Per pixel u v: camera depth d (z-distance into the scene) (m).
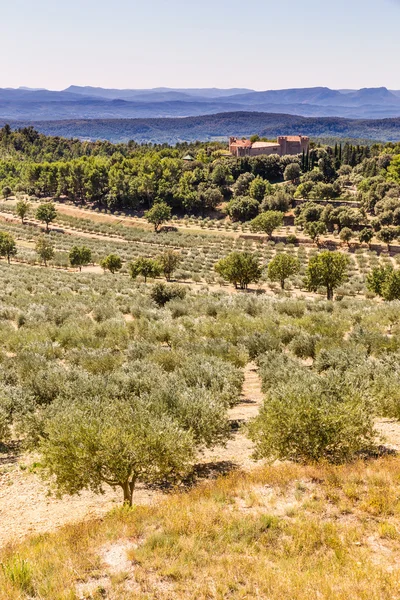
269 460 15.15
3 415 19.25
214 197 158.38
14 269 82.25
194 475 15.55
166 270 79.75
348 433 14.06
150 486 15.50
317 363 25.72
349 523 10.67
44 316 43.00
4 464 17.73
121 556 9.92
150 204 166.62
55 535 11.38
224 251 110.81
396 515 10.82
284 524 10.59
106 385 21.11
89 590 8.86
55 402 18.36
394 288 56.69
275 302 52.22
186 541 10.04
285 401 15.20
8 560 10.00
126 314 50.19
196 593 8.56
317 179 169.12
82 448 12.61
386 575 8.62
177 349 29.00
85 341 33.94
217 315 44.38
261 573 8.90
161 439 13.05
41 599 8.59
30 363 26.00
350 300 58.97
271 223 120.25
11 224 149.62
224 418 16.97
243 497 12.24
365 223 122.38
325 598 8.11
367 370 21.52
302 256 105.06
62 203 179.88
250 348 31.47
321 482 12.73
